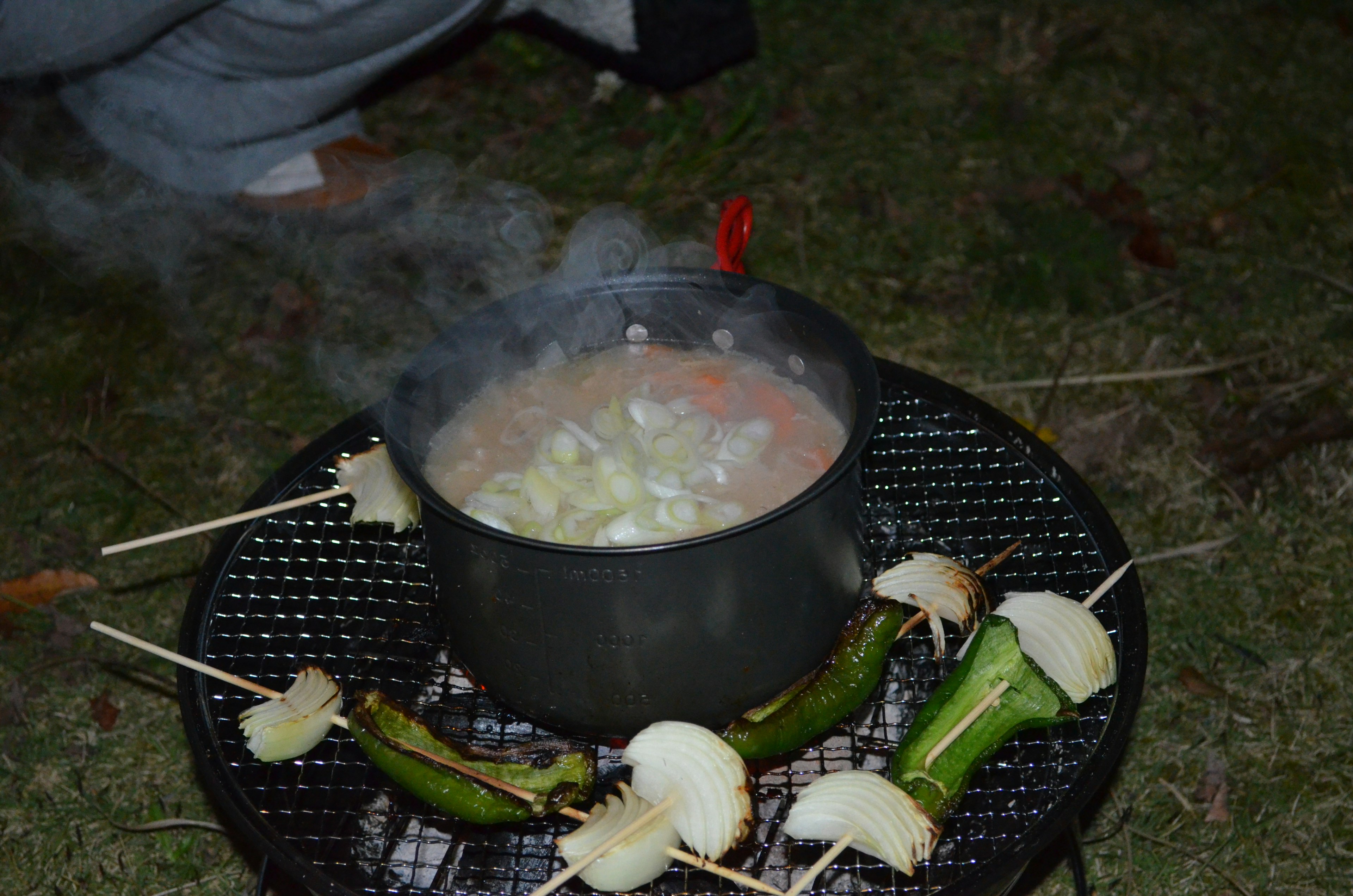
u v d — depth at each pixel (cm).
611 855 144
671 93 420
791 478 168
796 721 158
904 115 412
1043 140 401
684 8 379
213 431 309
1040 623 169
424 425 172
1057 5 462
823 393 182
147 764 233
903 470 218
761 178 389
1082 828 217
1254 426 299
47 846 219
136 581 272
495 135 408
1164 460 292
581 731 159
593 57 411
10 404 320
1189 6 461
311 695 166
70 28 262
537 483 161
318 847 162
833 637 162
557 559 137
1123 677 167
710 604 142
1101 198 374
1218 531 274
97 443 307
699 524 154
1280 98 416
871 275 352
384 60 299
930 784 154
